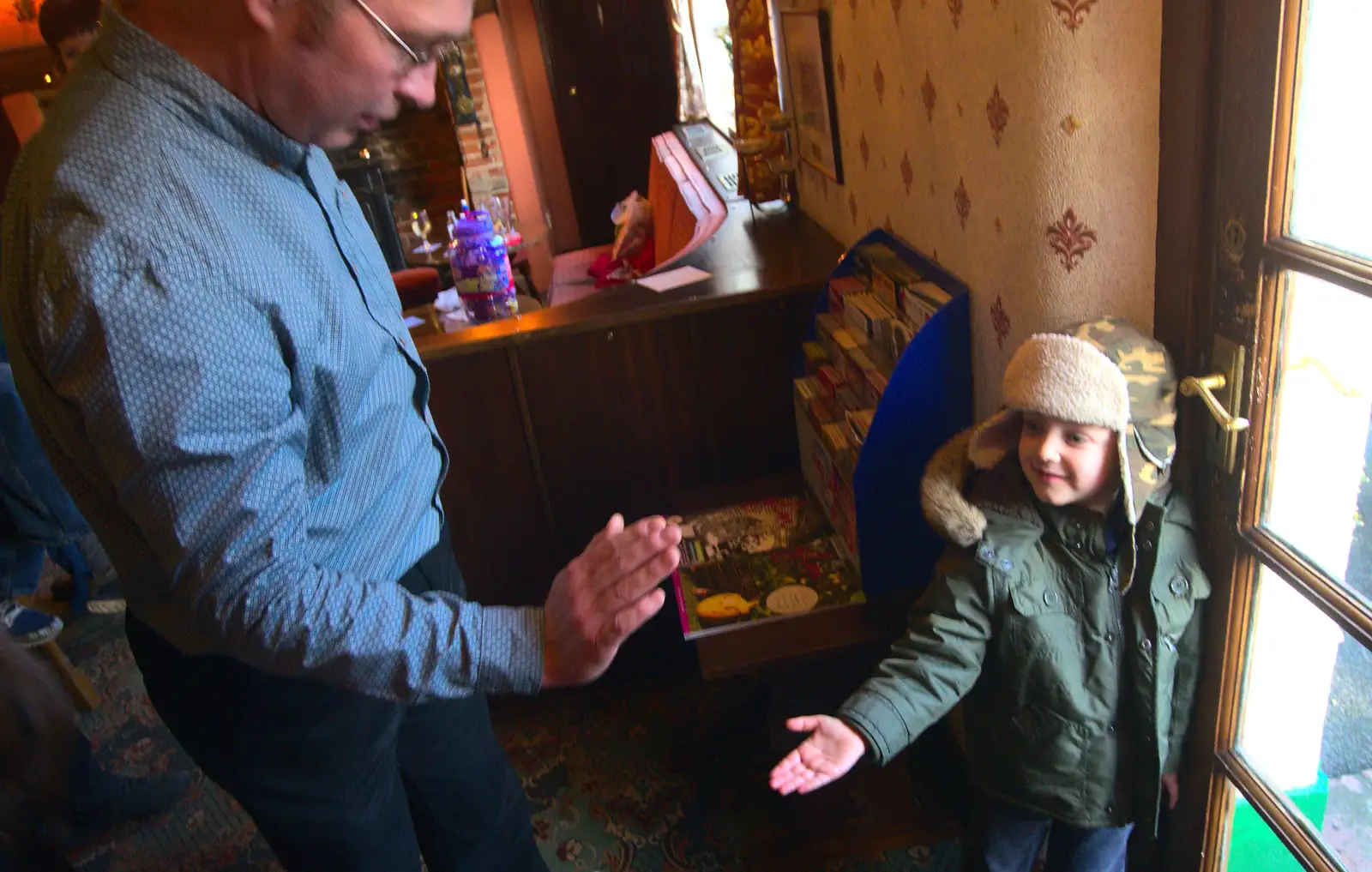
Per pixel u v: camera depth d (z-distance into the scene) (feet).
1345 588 3.05
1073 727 3.81
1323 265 2.73
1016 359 3.44
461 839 4.81
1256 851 4.06
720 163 10.52
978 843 4.51
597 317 6.15
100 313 2.53
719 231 7.65
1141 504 3.36
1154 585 3.56
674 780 6.31
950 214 4.65
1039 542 3.74
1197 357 3.43
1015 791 4.07
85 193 2.60
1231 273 3.15
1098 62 3.39
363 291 3.52
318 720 3.67
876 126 5.57
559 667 2.86
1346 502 3.00
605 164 17.81
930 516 3.79
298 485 2.92
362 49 2.77
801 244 7.04
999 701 3.97
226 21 2.75
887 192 5.64
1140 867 4.71
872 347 5.27
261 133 2.99
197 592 2.74
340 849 3.95
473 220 6.36
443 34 2.85
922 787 5.70
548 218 18.13
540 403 6.35
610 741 6.72
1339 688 3.26
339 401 3.22
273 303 2.84
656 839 5.90
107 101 2.77
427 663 2.84
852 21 5.60
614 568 2.82
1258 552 3.37
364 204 16.40
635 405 6.44
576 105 17.19
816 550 5.70
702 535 6.02
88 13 6.35
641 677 7.18
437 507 4.22
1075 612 3.70
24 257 2.75
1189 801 4.19
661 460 6.64
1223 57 2.99
